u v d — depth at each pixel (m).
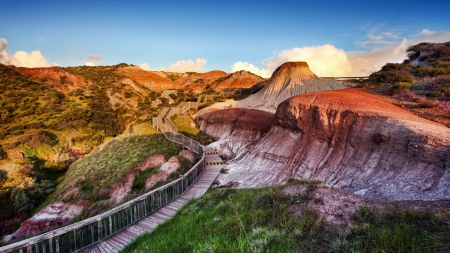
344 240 4.81
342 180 13.66
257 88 49.81
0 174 29.20
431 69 24.88
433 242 4.31
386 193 10.02
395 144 12.82
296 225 5.60
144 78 103.38
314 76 40.25
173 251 5.86
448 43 33.75
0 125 41.97
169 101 71.38
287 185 8.63
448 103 17.06
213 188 15.29
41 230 17.22
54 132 42.66
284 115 21.75
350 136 15.81
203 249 5.30
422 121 14.01
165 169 20.83
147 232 8.32
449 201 6.10
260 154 20.70
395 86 22.22
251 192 10.30
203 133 33.62
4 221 21.11
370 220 5.50
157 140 28.98
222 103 41.72
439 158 10.50
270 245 5.04
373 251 4.34
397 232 4.74
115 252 7.32
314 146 17.88
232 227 6.24
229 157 25.16
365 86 26.23
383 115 14.91
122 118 55.72
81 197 19.27
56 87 64.81
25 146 35.62
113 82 77.12
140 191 19.03
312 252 4.68
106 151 28.33
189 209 10.38
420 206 5.95
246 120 29.53
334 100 19.12
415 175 10.70
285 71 41.44
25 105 50.09
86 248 7.64
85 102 58.41
